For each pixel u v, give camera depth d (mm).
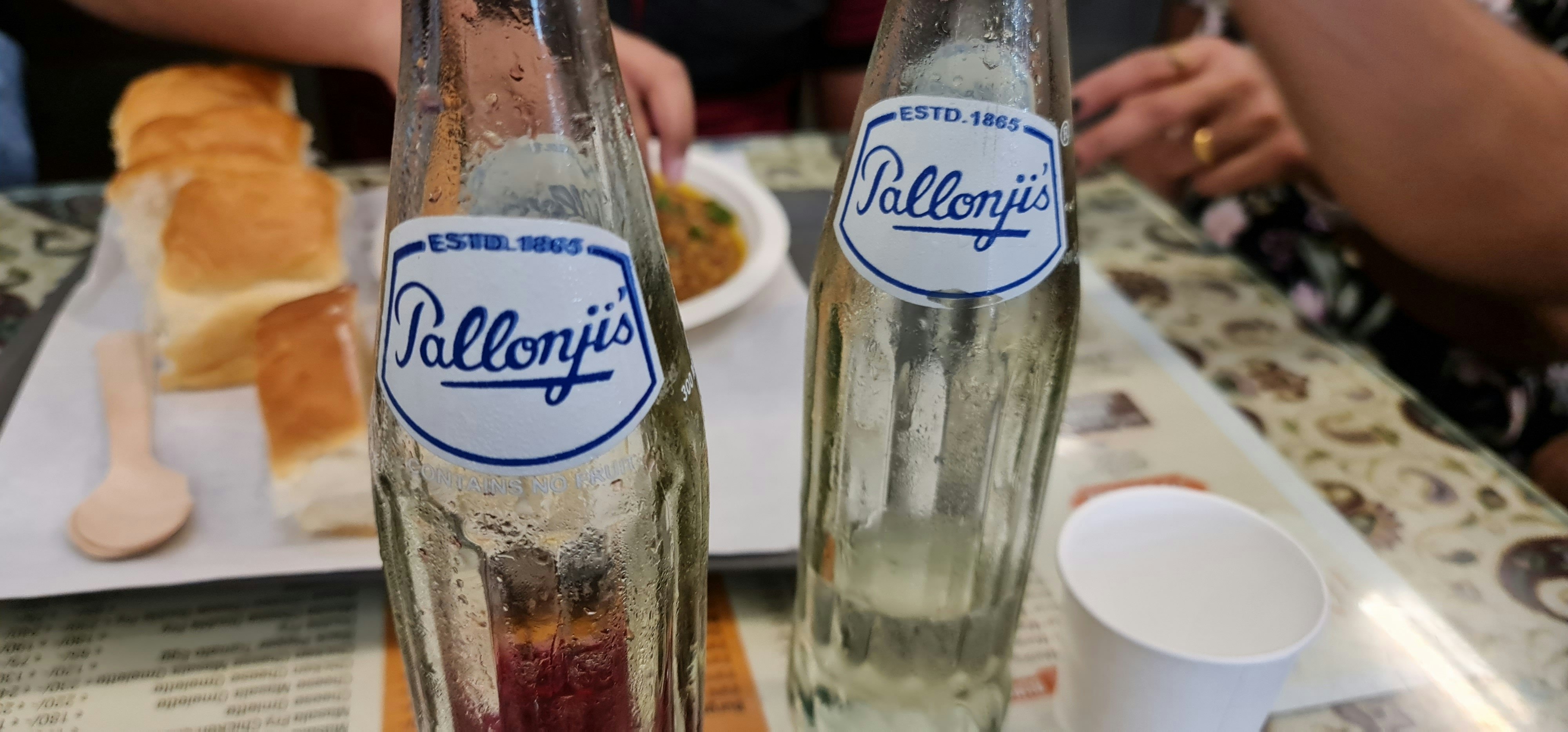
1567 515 525
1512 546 504
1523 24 844
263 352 492
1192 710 345
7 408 566
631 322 265
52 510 483
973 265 316
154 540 453
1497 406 827
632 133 291
